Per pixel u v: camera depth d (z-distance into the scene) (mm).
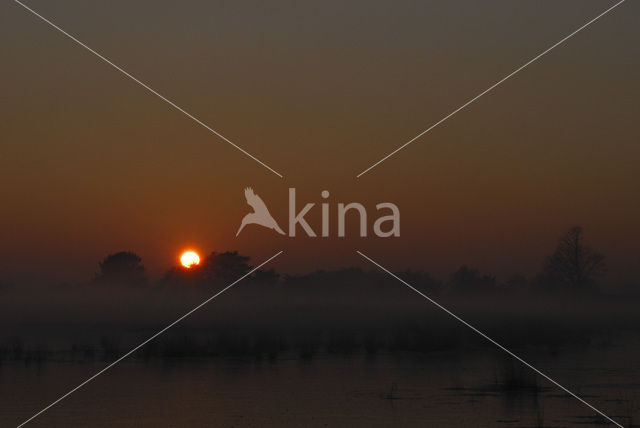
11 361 46719
